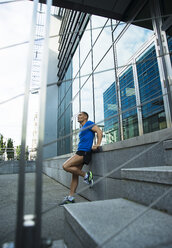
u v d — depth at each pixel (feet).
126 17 9.88
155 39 7.64
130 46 9.09
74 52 19.86
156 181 2.69
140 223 2.22
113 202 3.26
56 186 12.37
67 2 9.12
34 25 2.27
